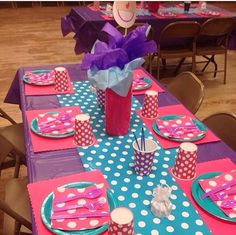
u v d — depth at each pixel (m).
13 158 2.08
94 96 1.78
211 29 3.54
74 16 3.85
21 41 5.11
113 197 1.06
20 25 5.93
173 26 3.38
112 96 1.35
